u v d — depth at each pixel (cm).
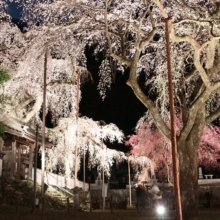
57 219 1121
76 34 1362
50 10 1248
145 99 1091
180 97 1207
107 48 1412
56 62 2025
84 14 1216
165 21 844
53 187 2084
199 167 2977
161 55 1295
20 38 1484
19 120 2156
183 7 1142
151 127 2303
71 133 2158
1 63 1728
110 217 1219
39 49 1357
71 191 2222
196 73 1409
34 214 1241
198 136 1077
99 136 2300
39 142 2050
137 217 1225
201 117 1088
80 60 1819
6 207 1377
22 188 1731
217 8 1104
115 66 1441
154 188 1547
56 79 2234
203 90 1088
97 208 1897
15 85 1859
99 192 2762
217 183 2744
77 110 2147
